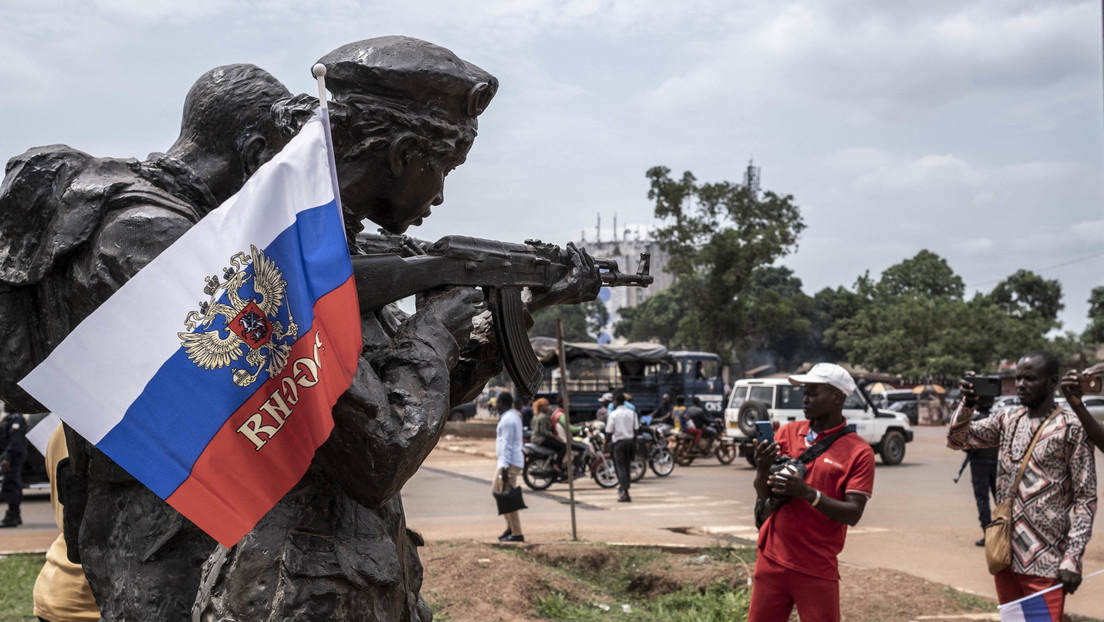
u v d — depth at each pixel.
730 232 45.66
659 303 86.75
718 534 10.72
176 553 2.38
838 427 4.29
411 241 3.13
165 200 2.29
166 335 1.94
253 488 1.97
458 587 7.20
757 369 74.62
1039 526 4.43
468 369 2.75
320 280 2.07
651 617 7.13
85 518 2.49
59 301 2.28
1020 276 89.38
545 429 16.39
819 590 4.12
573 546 9.09
